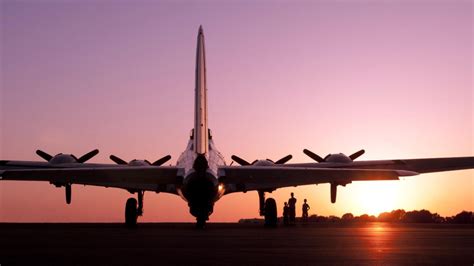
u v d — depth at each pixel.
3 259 8.07
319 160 25.95
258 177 19.28
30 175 17.83
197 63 19.41
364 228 22.20
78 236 14.41
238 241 12.08
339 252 9.20
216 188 17.61
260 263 7.55
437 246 10.55
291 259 8.05
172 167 18.53
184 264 7.45
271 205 21.94
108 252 9.20
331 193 20.77
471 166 23.05
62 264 7.44
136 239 12.88
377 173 18.23
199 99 18.88
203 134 18.52
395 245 10.82
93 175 18.12
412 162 23.42
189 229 20.06
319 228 21.80
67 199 21.86
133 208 21.34
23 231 18.28
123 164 25.30
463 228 22.42
